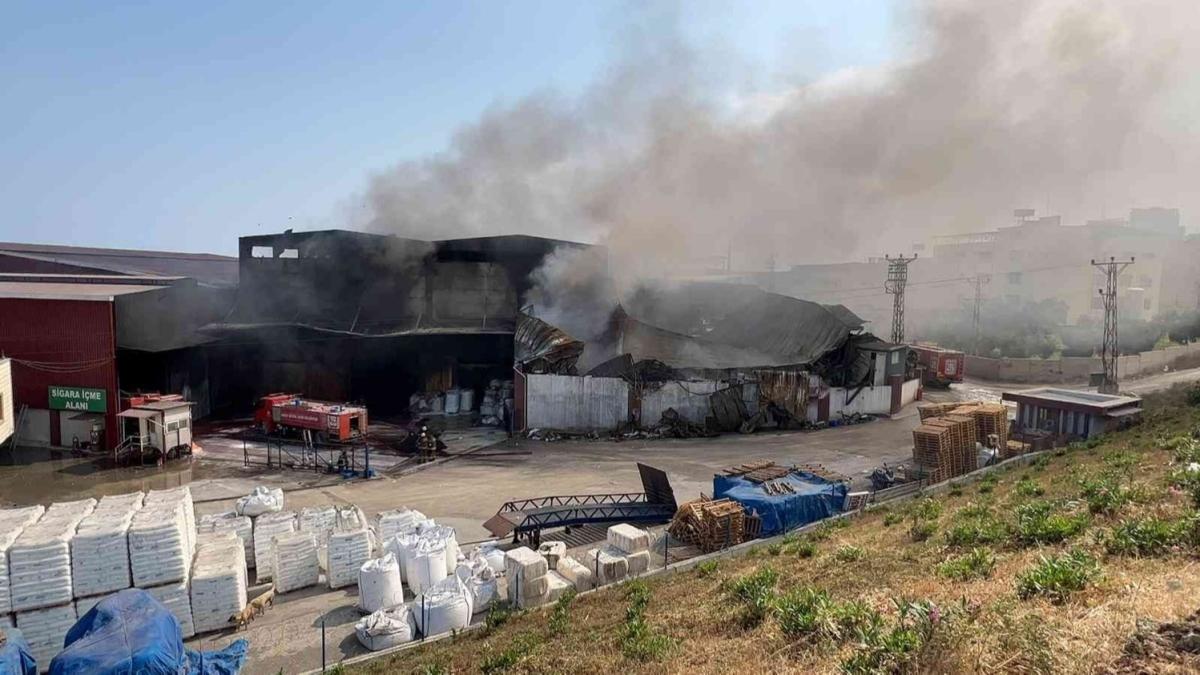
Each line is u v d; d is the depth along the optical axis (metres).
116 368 27.22
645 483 19.64
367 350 37.06
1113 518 9.73
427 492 22.52
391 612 12.90
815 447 28.28
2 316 27.30
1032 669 5.13
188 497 14.72
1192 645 4.84
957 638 5.65
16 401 27.61
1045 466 18.17
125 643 9.21
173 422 26.25
